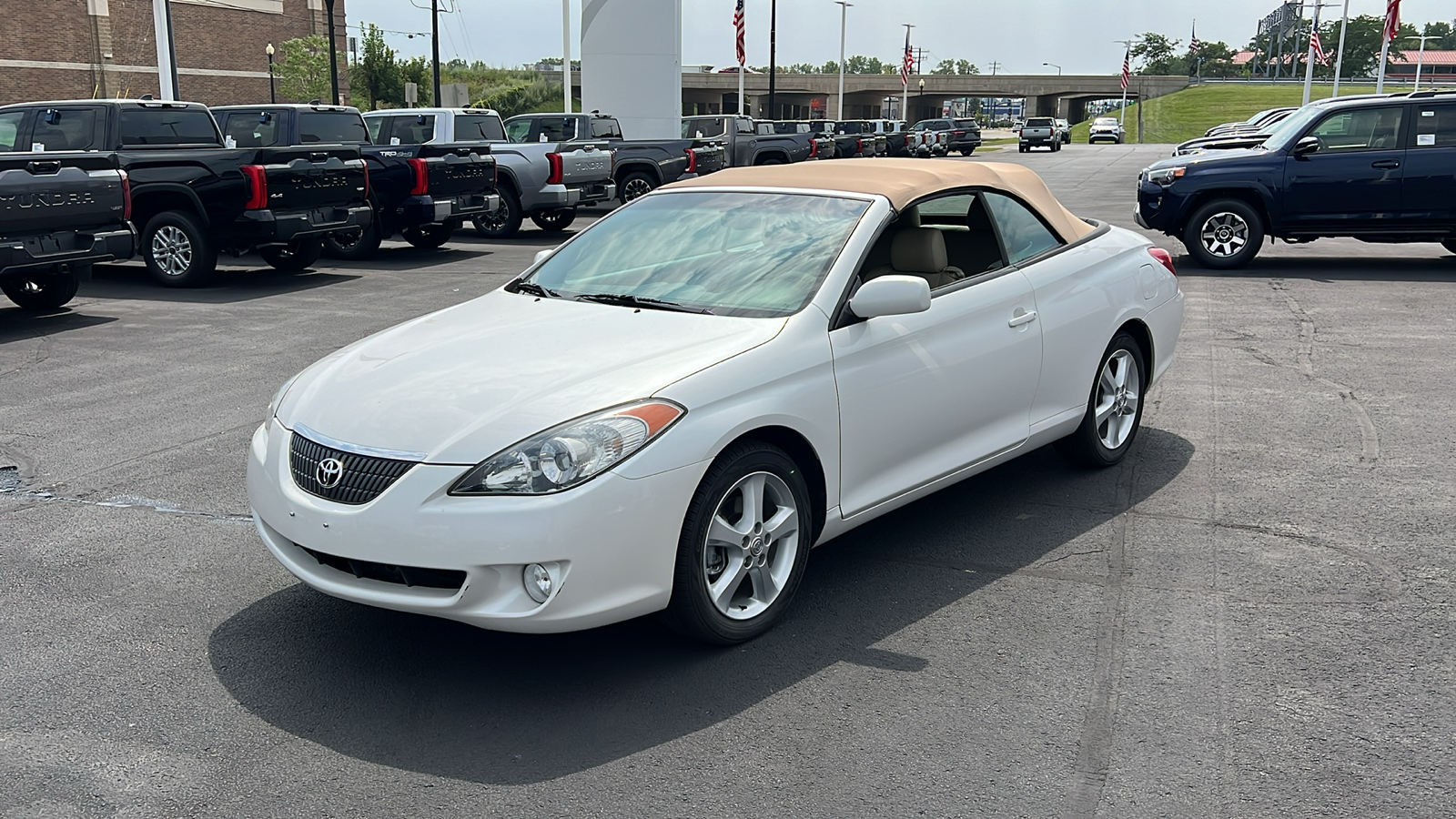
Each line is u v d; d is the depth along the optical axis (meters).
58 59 55.28
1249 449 6.16
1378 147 12.73
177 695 3.64
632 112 27.77
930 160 5.35
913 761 3.21
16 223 9.58
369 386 3.92
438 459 3.47
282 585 4.54
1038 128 60.22
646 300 4.43
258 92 66.00
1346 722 3.37
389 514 3.47
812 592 4.39
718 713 3.49
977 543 4.85
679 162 21.45
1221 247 13.39
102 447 6.47
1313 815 2.92
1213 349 8.76
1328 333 9.30
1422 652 3.80
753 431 3.90
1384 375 7.79
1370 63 159.62
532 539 3.37
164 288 12.70
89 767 3.22
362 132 15.77
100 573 4.66
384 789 3.11
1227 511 5.21
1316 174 12.86
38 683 3.72
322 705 3.57
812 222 4.59
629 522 3.48
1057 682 3.64
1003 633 4.00
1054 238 5.44
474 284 12.94
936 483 4.66
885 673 3.72
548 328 4.23
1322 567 4.54
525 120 21.47
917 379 4.42
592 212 24.94
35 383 8.03
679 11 27.23
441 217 15.72
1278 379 7.71
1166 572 4.51
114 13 57.31
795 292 4.25
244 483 5.83
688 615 3.75
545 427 3.50
